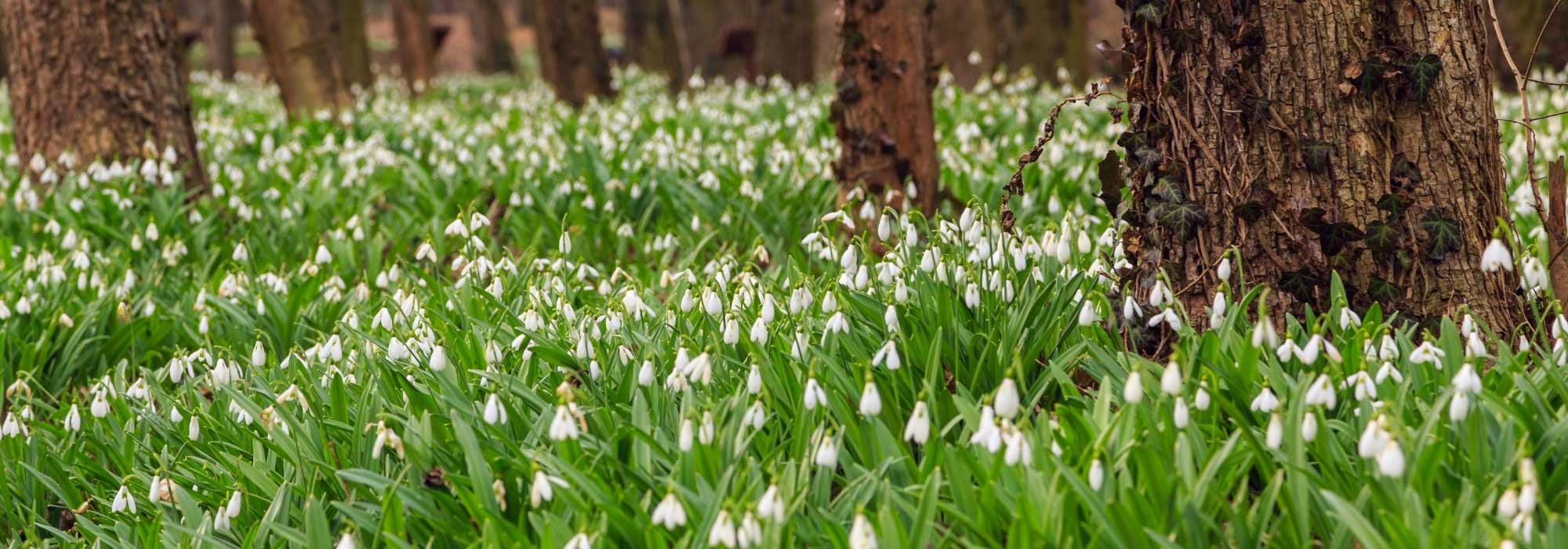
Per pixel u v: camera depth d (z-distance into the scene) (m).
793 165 8.50
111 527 3.88
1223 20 3.85
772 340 3.97
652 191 8.21
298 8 14.15
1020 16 17.78
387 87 26.00
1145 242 4.12
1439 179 3.79
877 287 4.14
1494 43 13.30
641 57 26.59
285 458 3.78
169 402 4.52
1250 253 3.91
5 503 4.12
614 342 4.27
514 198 7.78
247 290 6.06
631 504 3.04
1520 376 3.13
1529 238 5.94
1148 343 3.95
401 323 4.84
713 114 11.88
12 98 9.04
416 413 3.82
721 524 2.61
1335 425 3.12
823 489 3.12
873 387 2.98
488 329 4.44
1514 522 2.46
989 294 3.98
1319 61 3.76
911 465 3.26
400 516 3.16
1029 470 2.86
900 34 7.33
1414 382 3.34
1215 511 2.88
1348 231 3.78
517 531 3.01
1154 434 3.03
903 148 7.45
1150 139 4.07
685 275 4.81
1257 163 3.86
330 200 8.64
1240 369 3.38
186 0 45.66
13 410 4.52
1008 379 2.77
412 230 7.79
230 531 3.50
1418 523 2.57
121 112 8.74
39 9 8.69
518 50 46.53
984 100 12.13
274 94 21.86
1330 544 2.90
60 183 8.76
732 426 3.25
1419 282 3.82
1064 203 7.62
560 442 3.23
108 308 5.99
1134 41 4.05
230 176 9.12
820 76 26.61
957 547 2.91
